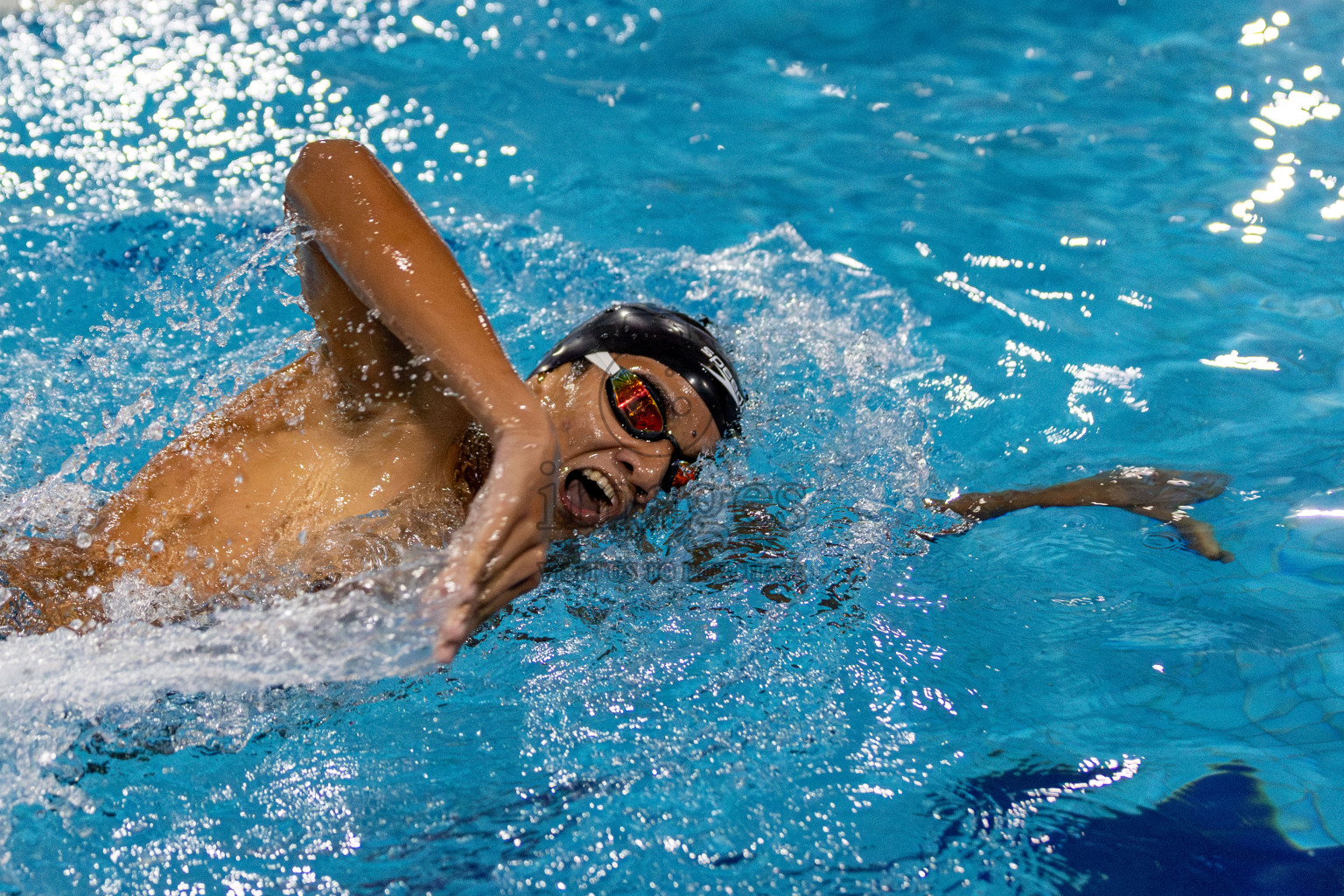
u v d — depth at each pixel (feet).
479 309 9.37
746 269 20.56
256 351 16.83
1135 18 30.50
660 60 29.04
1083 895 9.09
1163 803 9.88
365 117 25.29
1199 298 19.16
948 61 28.99
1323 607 12.12
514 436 8.66
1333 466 14.60
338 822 9.95
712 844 9.63
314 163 9.95
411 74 27.32
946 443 15.96
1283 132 24.67
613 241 21.44
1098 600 12.54
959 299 19.62
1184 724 10.75
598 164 24.21
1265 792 9.93
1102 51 29.07
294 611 10.00
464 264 20.39
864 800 10.02
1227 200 22.27
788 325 18.67
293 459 10.97
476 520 8.37
